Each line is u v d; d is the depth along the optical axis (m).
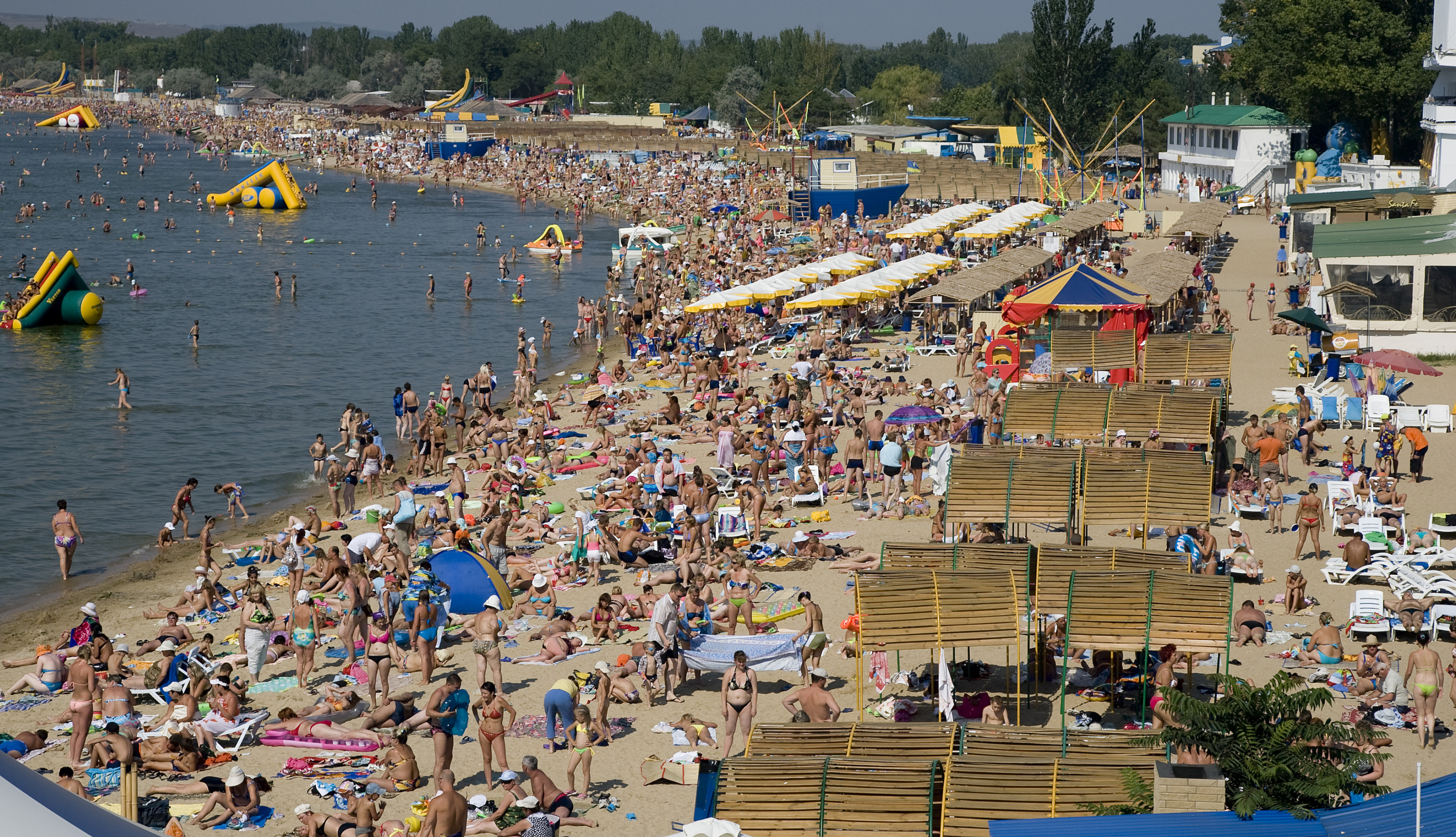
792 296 107.38
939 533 50.03
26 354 105.38
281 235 188.75
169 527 61.31
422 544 56.09
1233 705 27.55
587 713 34.75
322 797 35.19
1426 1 161.12
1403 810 24.52
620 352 110.25
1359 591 43.19
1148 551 38.69
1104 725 37.31
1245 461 59.25
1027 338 78.56
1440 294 83.50
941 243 146.00
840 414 71.69
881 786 27.98
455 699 34.81
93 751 36.72
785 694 41.38
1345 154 166.88
